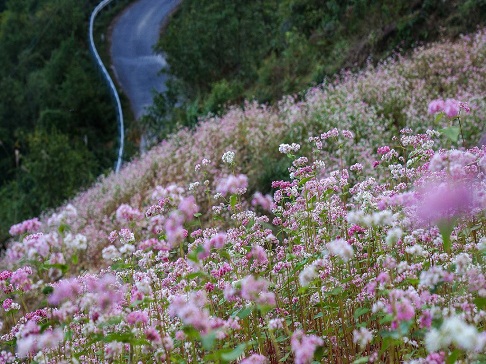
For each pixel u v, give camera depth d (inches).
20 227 125.3
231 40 881.5
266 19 978.1
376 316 122.7
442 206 118.3
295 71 692.1
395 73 491.2
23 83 1765.5
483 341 72.1
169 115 888.3
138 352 125.3
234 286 115.1
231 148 458.0
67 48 1590.8
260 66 821.9
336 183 177.0
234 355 87.2
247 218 172.9
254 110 532.1
